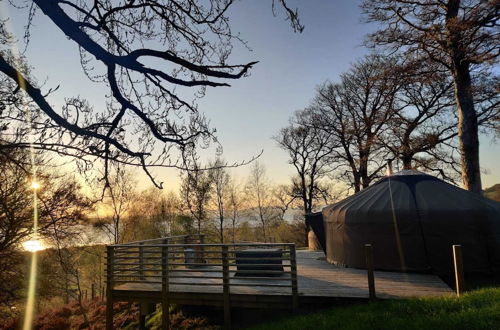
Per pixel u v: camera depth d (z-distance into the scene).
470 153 12.91
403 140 18.19
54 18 2.36
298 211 30.88
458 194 9.19
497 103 13.07
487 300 5.42
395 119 18.30
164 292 7.63
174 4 3.10
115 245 8.13
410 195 9.34
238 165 3.19
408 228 8.68
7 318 11.09
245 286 7.75
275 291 7.23
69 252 11.56
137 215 23.08
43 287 11.30
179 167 2.99
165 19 3.09
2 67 2.27
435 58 13.07
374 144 18.94
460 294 6.00
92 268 20.25
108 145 2.74
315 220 12.54
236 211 29.33
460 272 6.16
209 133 3.25
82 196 7.15
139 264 7.98
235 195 29.31
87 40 2.44
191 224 23.50
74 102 2.85
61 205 6.87
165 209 23.14
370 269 6.46
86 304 16.52
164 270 7.68
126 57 2.53
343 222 9.78
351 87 22.75
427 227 8.53
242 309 7.73
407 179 10.07
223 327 7.62
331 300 6.67
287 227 32.38
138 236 23.75
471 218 8.31
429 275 8.37
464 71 12.93
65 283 12.43
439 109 17.89
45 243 8.20
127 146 3.00
